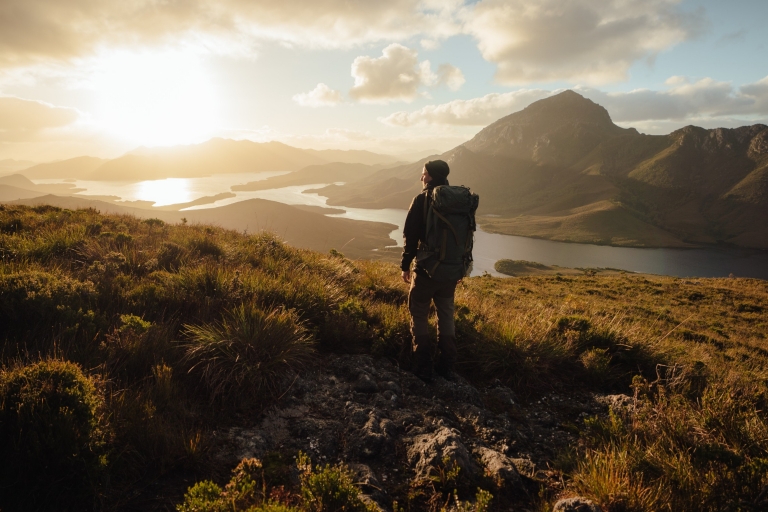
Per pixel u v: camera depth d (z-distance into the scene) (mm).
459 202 3654
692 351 6434
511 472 2631
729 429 3109
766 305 25922
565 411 3768
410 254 3955
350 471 2492
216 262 6578
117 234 7602
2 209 9820
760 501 2354
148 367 3230
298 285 5215
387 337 4461
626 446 2830
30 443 2086
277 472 2438
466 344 4648
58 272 4668
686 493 2443
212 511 1919
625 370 4684
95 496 2076
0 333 3367
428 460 2666
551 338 4777
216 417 2916
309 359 3838
